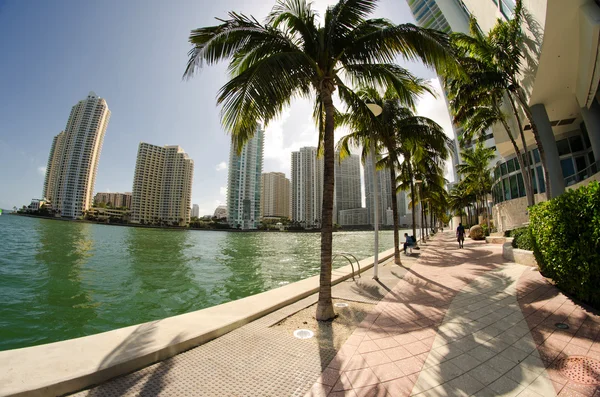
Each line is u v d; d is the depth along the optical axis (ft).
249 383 9.61
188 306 31.78
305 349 12.49
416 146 40.93
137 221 387.34
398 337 13.83
